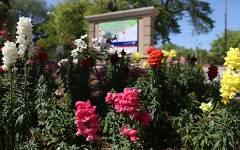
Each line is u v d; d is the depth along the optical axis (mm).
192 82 8336
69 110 5609
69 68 8297
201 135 5477
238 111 5422
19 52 6207
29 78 6555
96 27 16750
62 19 34281
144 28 15367
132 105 4742
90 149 5031
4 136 5578
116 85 8336
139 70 8852
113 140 5488
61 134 5227
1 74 7020
